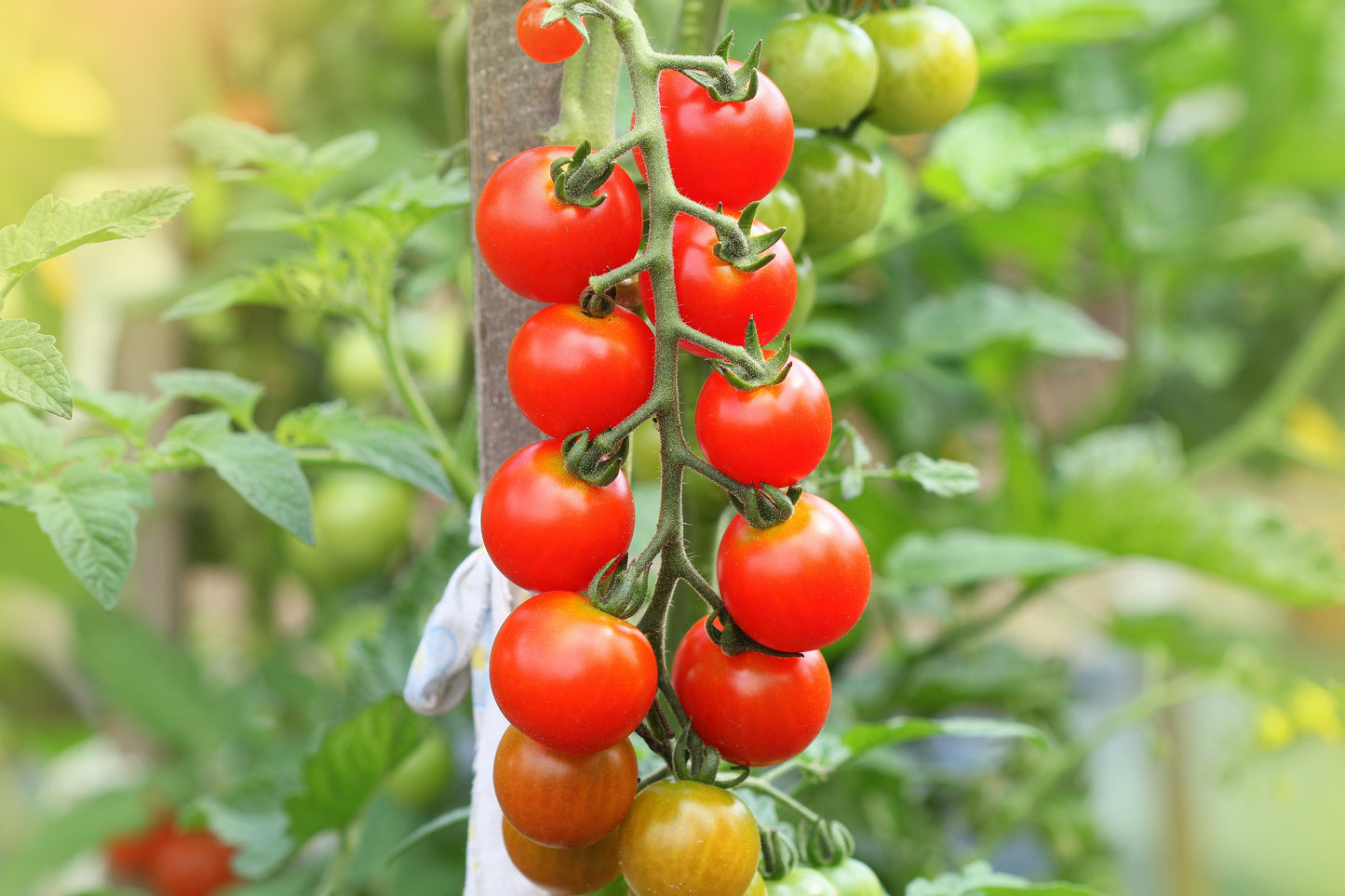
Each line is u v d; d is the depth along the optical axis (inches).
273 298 27.2
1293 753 39.6
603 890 23.6
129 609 43.9
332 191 41.7
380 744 26.3
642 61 20.2
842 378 34.4
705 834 21.1
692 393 27.0
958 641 36.7
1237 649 38.7
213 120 26.8
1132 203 42.6
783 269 20.8
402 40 44.9
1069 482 35.6
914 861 35.4
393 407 42.6
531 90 22.8
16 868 38.0
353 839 28.8
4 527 43.2
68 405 20.5
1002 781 41.5
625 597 20.7
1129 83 42.2
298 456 26.0
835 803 34.4
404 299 37.9
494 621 23.0
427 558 29.7
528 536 20.7
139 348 42.3
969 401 44.9
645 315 21.7
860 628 33.9
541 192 20.7
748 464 20.5
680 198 20.1
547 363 20.7
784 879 22.6
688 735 21.6
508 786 21.3
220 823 28.9
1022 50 36.9
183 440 24.9
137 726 43.2
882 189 24.9
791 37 24.0
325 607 43.2
